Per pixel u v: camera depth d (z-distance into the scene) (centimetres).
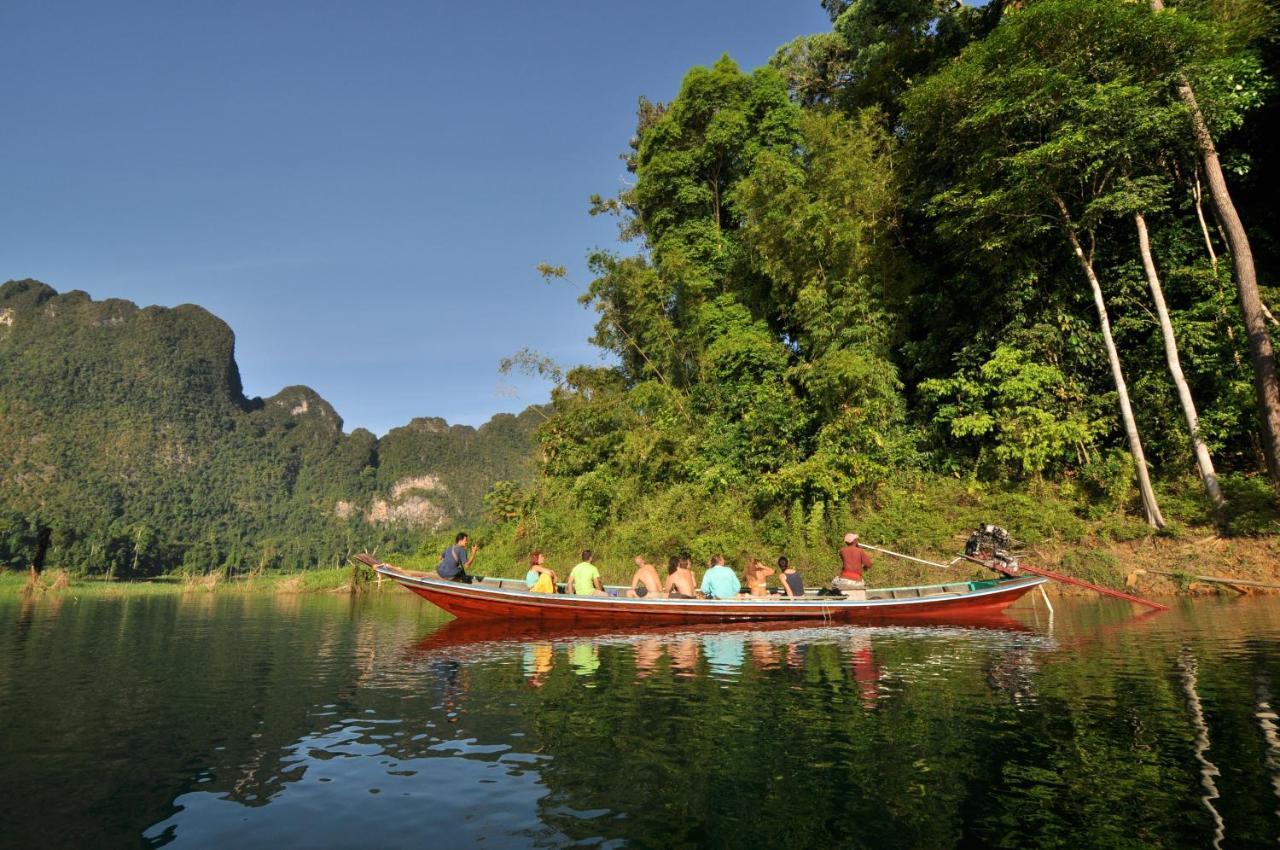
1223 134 1574
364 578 2700
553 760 373
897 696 505
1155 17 1312
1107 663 619
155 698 548
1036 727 415
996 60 1480
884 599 1031
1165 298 1599
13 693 573
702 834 277
